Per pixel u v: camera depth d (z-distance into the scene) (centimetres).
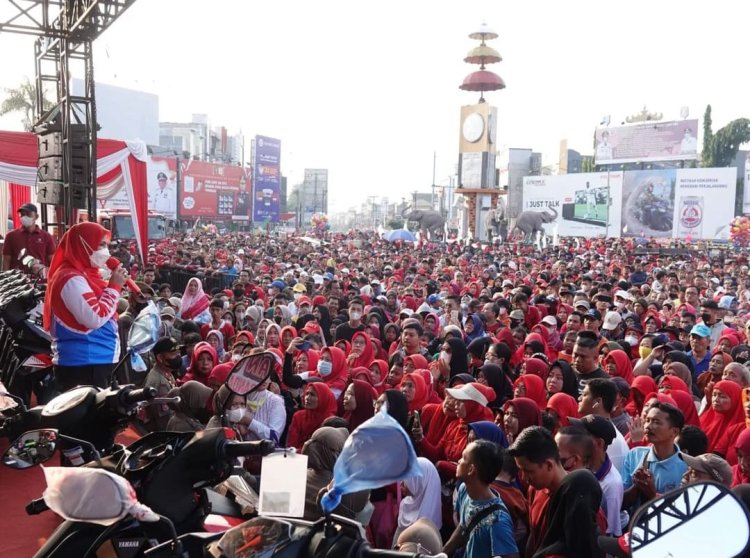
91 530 241
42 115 1368
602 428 430
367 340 899
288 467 251
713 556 185
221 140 9094
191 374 696
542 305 1326
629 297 1453
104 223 2930
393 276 1945
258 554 207
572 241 4762
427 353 928
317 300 1329
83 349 502
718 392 624
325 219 7262
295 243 4056
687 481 434
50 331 509
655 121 5847
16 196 1962
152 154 5391
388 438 193
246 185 6581
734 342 905
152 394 303
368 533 495
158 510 249
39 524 401
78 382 504
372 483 193
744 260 3400
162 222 3534
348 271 2164
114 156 1577
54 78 1382
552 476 366
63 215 1267
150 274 1563
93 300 495
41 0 1197
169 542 228
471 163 5031
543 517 377
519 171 6569
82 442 276
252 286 1583
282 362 731
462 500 420
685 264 2797
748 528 183
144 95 5219
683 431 506
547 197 5972
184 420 536
